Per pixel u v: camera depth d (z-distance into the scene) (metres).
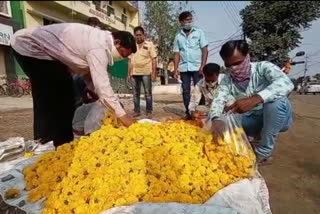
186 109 4.98
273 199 2.25
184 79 4.99
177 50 5.06
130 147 2.23
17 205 2.03
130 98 5.99
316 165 2.72
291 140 3.21
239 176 2.19
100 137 2.40
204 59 4.98
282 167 2.72
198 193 1.97
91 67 2.67
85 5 16.20
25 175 2.35
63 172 2.18
